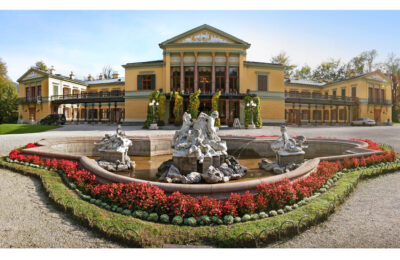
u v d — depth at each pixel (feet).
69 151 32.40
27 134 51.06
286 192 14.58
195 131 21.34
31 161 25.03
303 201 15.10
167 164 22.54
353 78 127.13
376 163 25.61
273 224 12.09
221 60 93.04
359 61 173.68
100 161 24.90
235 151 35.81
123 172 23.86
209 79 93.61
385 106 133.28
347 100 123.65
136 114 97.60
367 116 124.88
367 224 12.92
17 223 12.85
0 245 10.78
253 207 13.33
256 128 78.02
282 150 23.72
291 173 17.48
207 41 92.63
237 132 61.21
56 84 121.80
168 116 92.38
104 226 11.88
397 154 31.32
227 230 11.66
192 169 20.66
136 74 98.22
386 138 48.34
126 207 14.15
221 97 90.02
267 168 24.14
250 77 95.40
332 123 126.62
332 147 33.47
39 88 122.93
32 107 124.57
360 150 28.53
